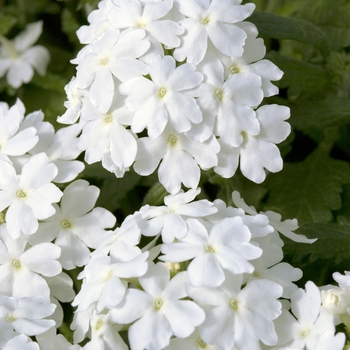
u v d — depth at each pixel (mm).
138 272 337
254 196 411
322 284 382
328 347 328
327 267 384
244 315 334
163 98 356
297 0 434
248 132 360
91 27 382
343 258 378
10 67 493
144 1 371
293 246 379
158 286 336
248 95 360
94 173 411
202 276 333
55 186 365
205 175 401
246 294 336
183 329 330
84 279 353
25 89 490
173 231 344
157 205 384
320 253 378
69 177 373
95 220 374
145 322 332
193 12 364
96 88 361
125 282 339
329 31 428
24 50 497
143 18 365
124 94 361
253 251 337
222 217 352
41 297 356
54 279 368
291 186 413
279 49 442
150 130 355
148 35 362
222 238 339
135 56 360
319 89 414
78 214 373
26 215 363
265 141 363
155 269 339
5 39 492
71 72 493
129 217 360
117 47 362
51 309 353
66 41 501
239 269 333
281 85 409
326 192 411
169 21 362
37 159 368
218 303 333
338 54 408
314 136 423
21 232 362
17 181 366
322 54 407
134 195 421
